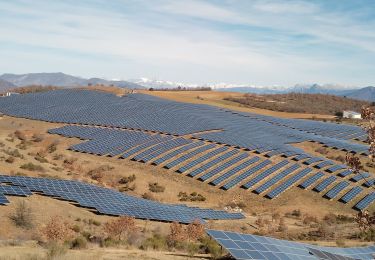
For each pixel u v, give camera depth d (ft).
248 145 318.24
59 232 99.50
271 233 170.81
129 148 308.60
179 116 404.77
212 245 103.81
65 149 315.17
